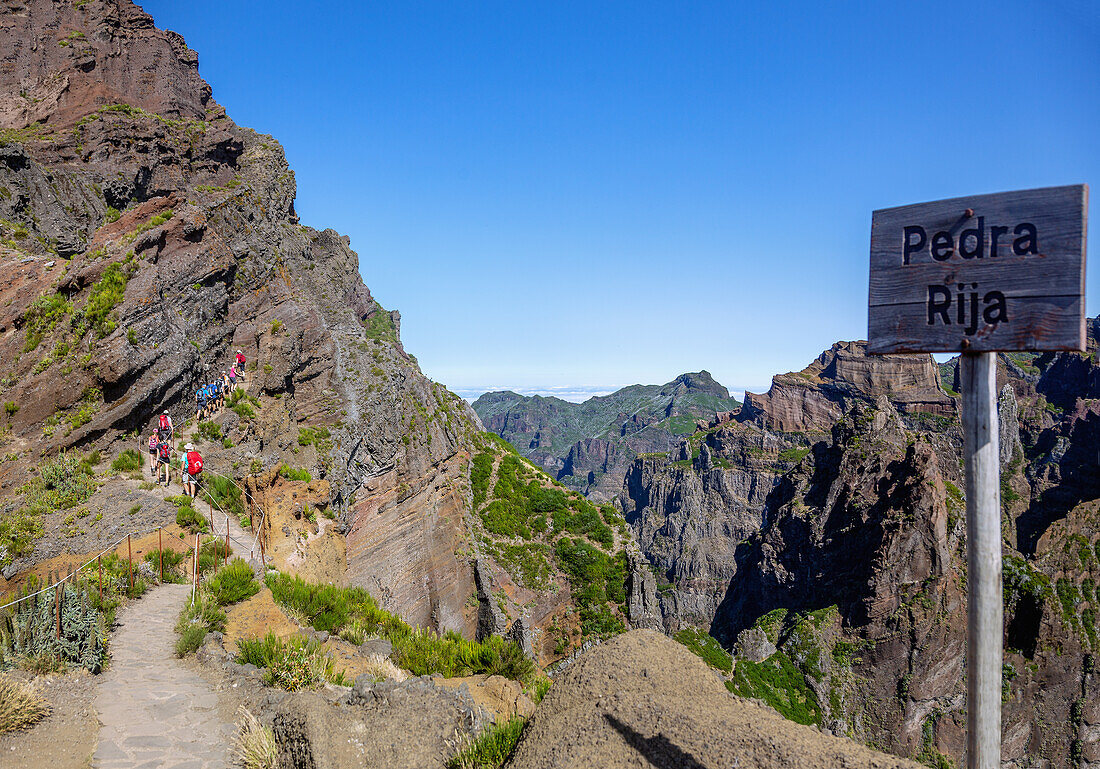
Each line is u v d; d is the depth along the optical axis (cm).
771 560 15888
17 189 4709
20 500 2750
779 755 729
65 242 4809
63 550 2442
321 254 10525
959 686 12244
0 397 3219
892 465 14062
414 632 2072
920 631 12238
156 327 3719
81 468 3014
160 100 6275
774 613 14238
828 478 15738
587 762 798
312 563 2775
